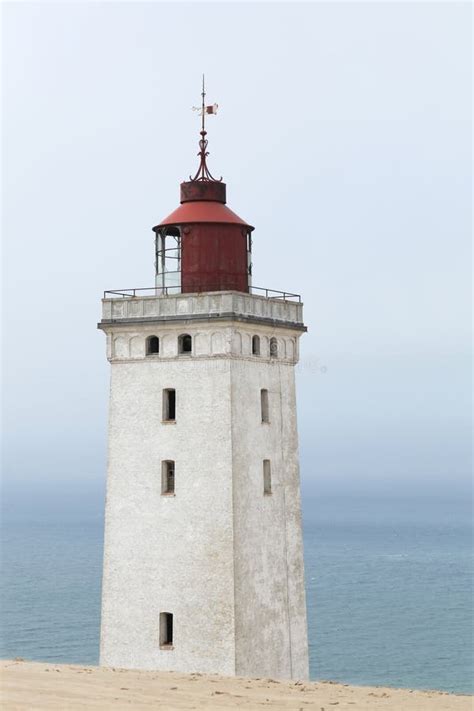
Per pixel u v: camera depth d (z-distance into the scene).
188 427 68.06
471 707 45.69
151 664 68.00
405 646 159.88
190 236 70.06
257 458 69.44
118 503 69.56
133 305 69.88
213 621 66.62
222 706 45.19
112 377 70.38
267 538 69.69
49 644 157.50
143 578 68.56
